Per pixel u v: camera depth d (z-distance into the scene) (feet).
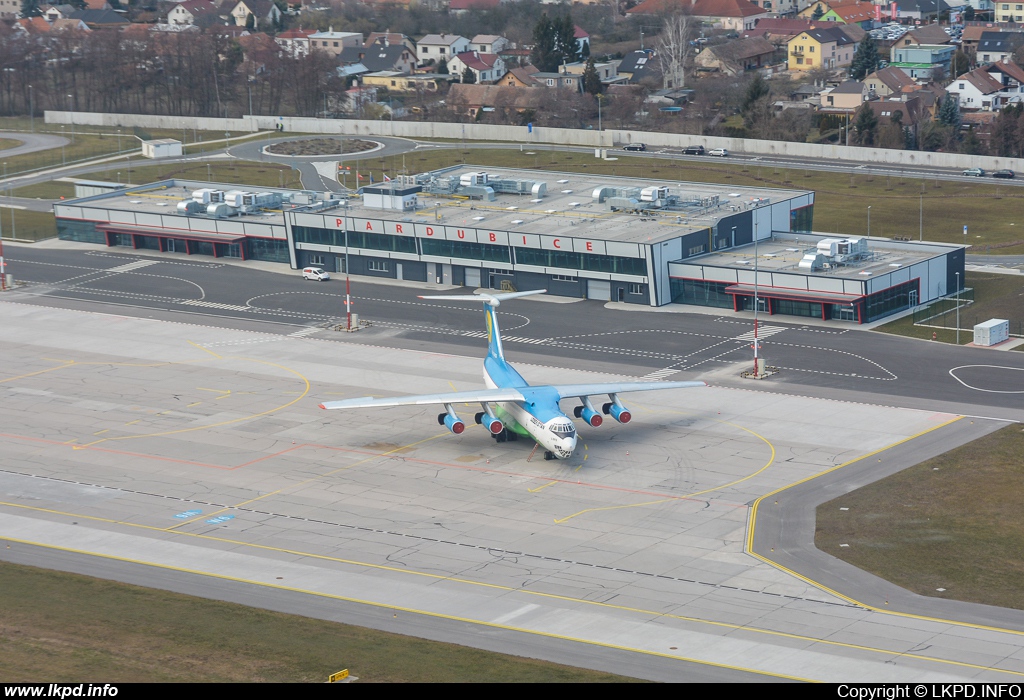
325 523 576.20
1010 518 570.46
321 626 471.62
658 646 453.17
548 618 477.36
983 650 447.42
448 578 515.50
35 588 508.53
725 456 653.71
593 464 646.33
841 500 594.24
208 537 561.84
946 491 602.03
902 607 484.74
